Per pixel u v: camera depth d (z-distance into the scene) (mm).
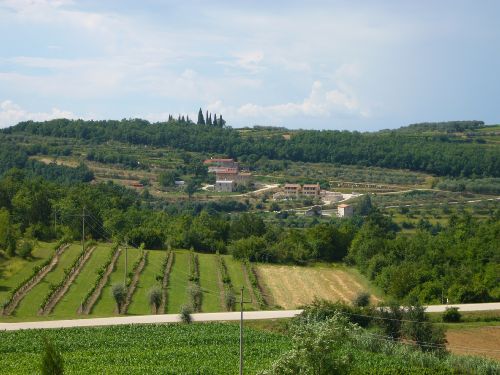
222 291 103188
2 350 64500
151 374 58344
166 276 110062
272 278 116938
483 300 99438
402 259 123250
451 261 118188
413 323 73000
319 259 136250
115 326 74000
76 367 59906
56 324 75938
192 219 158125
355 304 89938
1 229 113375
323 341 43812
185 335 70875
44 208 142250
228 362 62500
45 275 103438
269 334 72188
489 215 188375
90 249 123562
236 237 151375
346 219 190625
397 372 60656
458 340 75812
